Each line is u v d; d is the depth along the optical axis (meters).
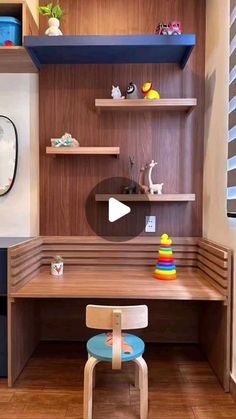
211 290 1.94
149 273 2.34
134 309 1.50
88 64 2.48
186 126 2.50
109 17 2.48
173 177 2.52
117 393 1.88
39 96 2.50
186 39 2.12
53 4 2.47
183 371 2.11
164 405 1.75
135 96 2.34
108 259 2.46
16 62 2.31
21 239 2.32
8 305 1.87
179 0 2.46
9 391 1.88
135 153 2.51
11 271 1.85
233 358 1.84
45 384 1.95
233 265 1.85
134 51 2.25
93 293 1.86
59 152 2.33
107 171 2.51
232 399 1.81
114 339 1.50
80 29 2.49
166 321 2.53
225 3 2.02
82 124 2.50
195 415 1.67
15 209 2.52
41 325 2.54
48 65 2.48
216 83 2.21
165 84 2.48
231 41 1.89
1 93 2.50
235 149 1.83
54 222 2.53
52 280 2.13
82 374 2.06
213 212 2.25
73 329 2.54
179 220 2.52
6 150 2.50
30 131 2.51
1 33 2.14
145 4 2.47
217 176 2.17
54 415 1.67
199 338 2.49
